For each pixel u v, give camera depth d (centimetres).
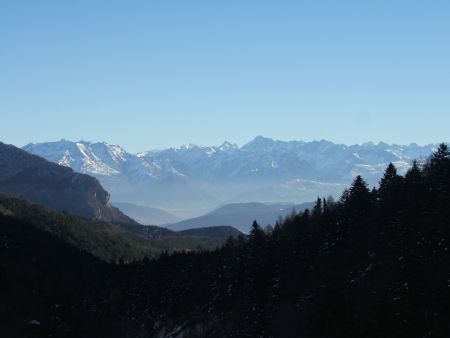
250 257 13712
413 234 10619
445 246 9112
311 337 7044
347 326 6638
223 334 12631
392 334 6525
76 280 19062
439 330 6569
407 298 7331
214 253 17000
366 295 9144
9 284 13562
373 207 12938
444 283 7631
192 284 15462
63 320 12312
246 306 12619
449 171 12188
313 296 10631
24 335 10881
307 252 12850
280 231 15800
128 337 14600
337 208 14500
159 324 14975
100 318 14738
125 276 18000
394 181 13400
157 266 17225
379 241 11438
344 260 11694
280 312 11225
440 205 10900
